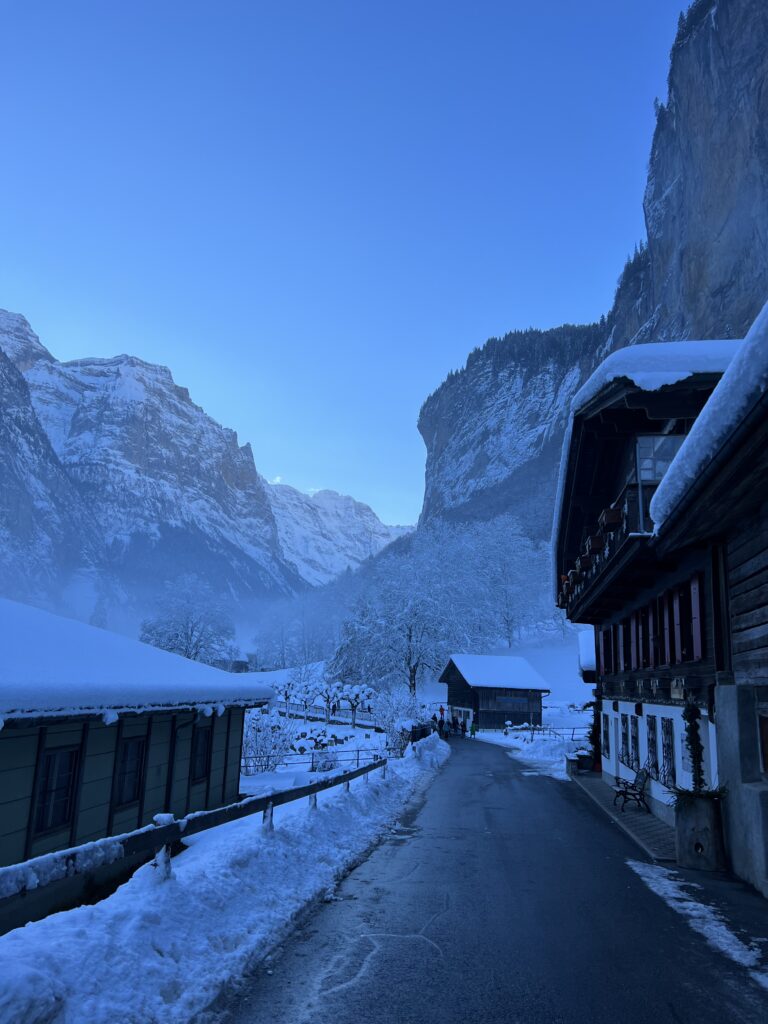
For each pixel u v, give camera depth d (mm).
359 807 15227
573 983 6031
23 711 9008
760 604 9664
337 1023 5156
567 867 10891
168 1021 4805
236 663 133000
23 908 9531
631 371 14305
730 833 10594
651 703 16766
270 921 7094
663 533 10953
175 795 15367
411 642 77125
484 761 35250
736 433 6961
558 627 110438
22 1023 4117
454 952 6762
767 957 6746
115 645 14680
